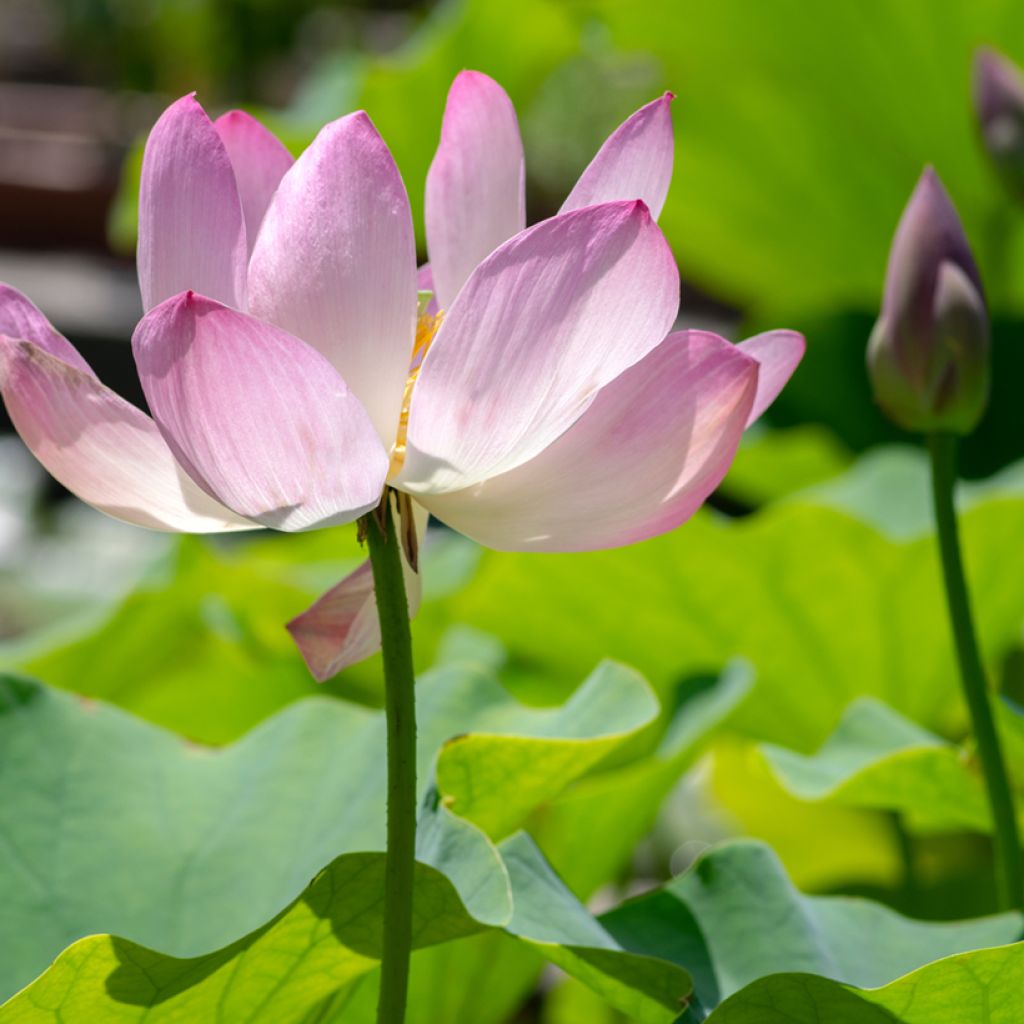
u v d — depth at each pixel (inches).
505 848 66.7
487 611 100.3
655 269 60.1
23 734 69.8
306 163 60.5
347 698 105.7
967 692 68.0
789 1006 62.1
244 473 60.0
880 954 67.1
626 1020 98.6
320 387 59.5
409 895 60.6
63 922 67.1
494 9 144.1
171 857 68.5
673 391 60.8
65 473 61.7
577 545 61.7
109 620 102.3
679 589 95.3
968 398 67.9
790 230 168.7
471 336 60.0
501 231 62.6
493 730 71.1
